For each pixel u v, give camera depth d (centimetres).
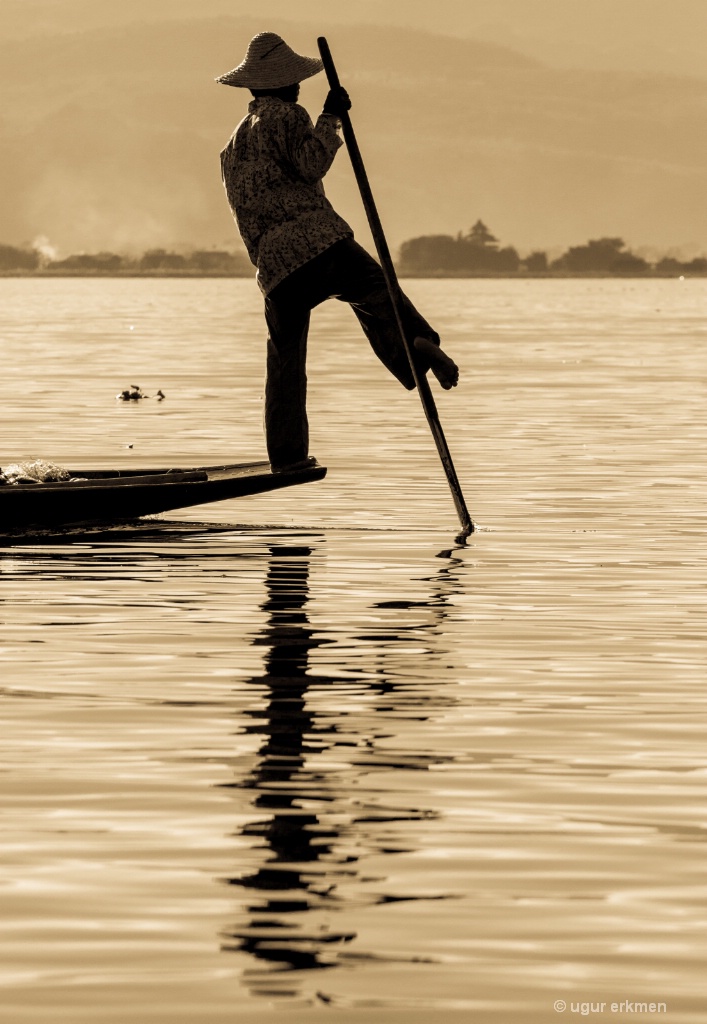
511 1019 566
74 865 700
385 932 634
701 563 1464
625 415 3091
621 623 1202
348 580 1380
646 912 652
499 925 639
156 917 647
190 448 2420
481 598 1299
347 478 2094
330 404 3341
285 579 1387
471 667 1062
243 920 644
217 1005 577
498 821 757
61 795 793
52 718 934
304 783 812
